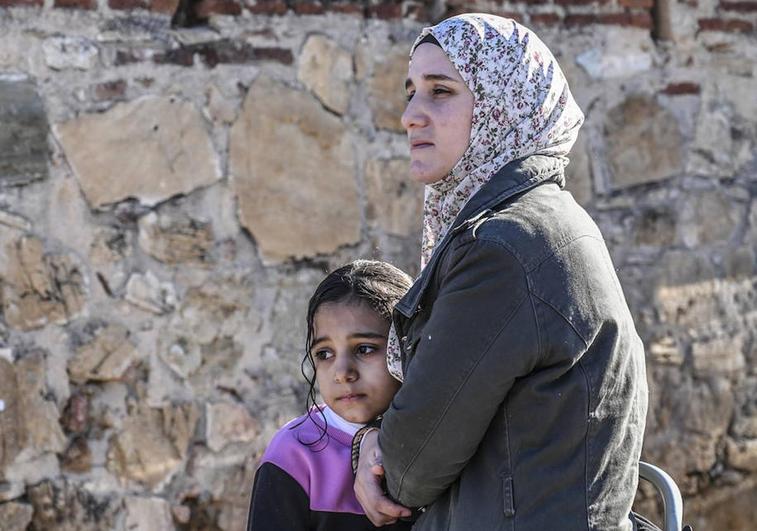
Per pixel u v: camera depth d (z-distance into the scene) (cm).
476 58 251
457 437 229
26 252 440
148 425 461
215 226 472
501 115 250
